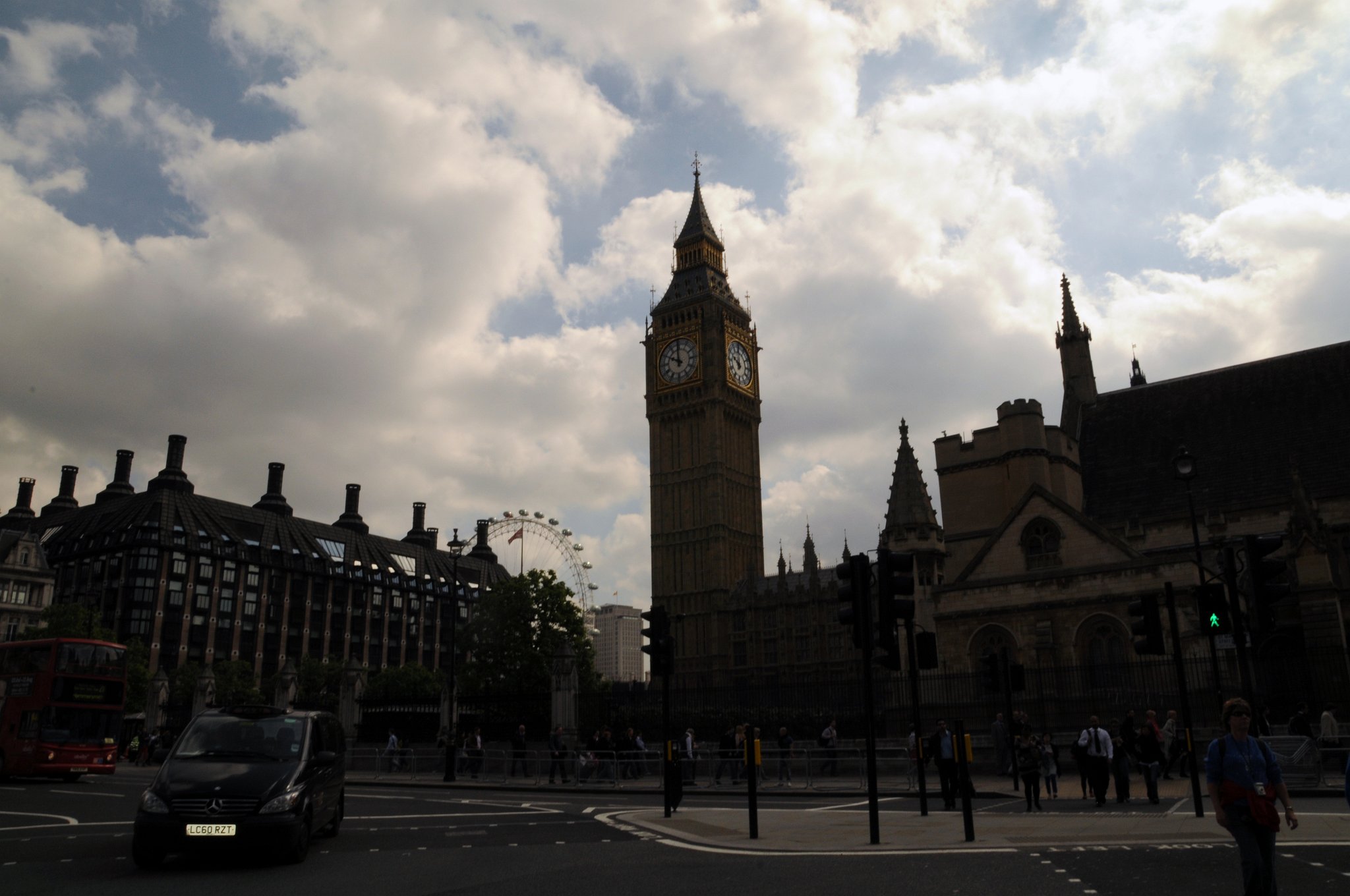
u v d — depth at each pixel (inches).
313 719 700.7
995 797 1108.5
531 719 1904.5
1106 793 1069.1
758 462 5812.0
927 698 1632.6
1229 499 2081.7
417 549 7007.9
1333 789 975.0
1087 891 463.2
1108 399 2507.4
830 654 4886.8
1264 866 370.9
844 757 1432.1
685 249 5974.4
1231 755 385.1
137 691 3983.8
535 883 513.0
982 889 473.7
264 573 5649.6
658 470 5600.4
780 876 526.0
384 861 612.7
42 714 1418.6
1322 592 1657.2
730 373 5639.8
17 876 553.3
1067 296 2652.6
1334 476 1984.5
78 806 1028.5
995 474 2304.4
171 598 5137.8
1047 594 1608.0
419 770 1798.7
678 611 5339.6
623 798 1230.3
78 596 5152.6
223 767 607.5
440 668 6412.4
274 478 6486.2
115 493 6205.7
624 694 1918.1
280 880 536.1
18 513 5984.3
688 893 474.3
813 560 5536.4
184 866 590.9
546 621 3316.9
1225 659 1440.7
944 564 1801.2
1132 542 2085.4
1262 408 2204.7
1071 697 1533.0
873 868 548.7
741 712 1769.2
